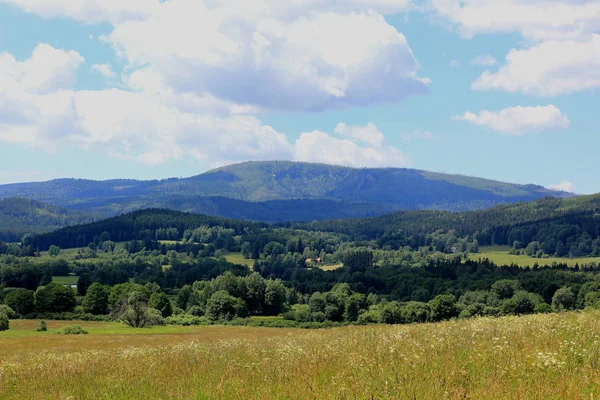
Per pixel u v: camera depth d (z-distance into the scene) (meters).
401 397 9.12
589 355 11.34
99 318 109.50
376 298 122.69
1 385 15.85
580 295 102.38
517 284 112.69
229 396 10.71
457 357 12.63
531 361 11.25
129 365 17.25
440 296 99.81
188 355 18.64
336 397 9.51
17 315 110.56
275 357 16.03
